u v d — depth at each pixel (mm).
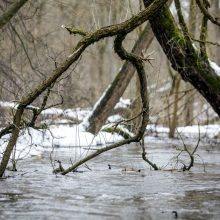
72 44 24484
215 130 29516
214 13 31328
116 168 13758
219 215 8531
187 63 16141
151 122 27422
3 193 10062
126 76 22734
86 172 12898
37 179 11680
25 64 21016
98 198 9680
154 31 16250
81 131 22125
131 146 21312
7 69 20281
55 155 16828
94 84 41281
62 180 11609
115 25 11055
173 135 26281
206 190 10570
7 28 20281
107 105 22656
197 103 36938
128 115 25641
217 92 16203
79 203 9250
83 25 26688
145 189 10609
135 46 22312
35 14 21766
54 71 11023
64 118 23172
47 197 9719
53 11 24125
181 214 8562
